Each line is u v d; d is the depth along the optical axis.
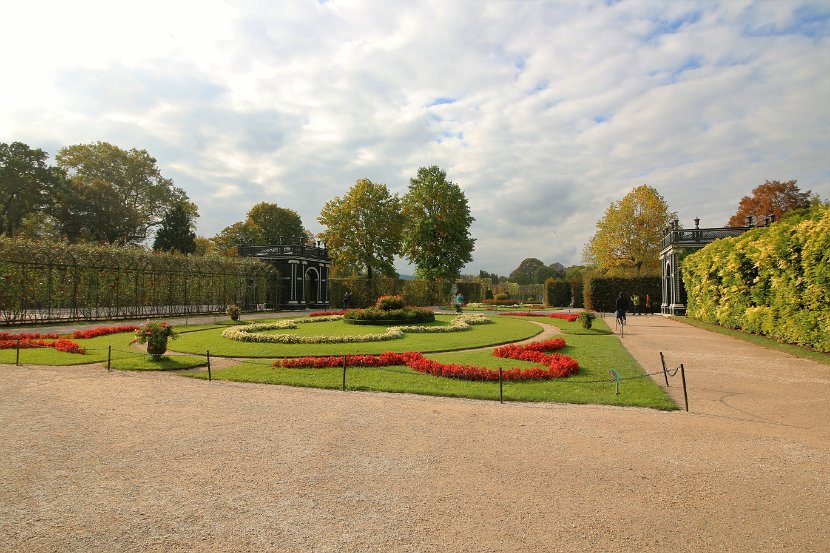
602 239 57.47
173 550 3.96
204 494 5.10
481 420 8.04
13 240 26.72
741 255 22.70
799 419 8.11
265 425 7.70
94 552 3.93
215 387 10.77
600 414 8.49
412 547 4.00
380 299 27.92
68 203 54.22
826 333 14.86
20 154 52.06
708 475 5.63
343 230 58.94
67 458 6.19
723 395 9.93
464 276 92.00
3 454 6.33
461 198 60.69
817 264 15.23
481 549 3.97
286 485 5.33
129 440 6.92
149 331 14.00
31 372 12.44
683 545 4.05
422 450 6.48
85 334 20.64
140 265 33.31
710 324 27.72
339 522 4.46
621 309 23.03
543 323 30.16
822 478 5.53
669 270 41.09
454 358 14.56
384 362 13.37
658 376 12.02
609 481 5.45
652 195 55.44
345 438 7.02
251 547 4.02
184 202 69.12
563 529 4.32
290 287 47.81
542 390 10.31
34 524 4.43
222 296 40.75
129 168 62.53
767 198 55.59
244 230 73.81
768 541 4.12
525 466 5.90
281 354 15.31
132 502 4.91
